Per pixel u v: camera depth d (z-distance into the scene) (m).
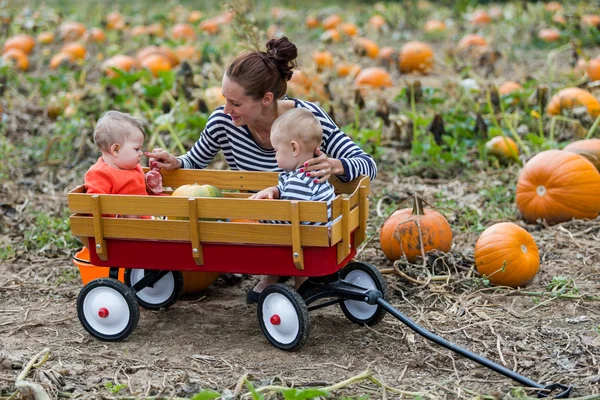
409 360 5.21
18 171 9.82
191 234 5.27
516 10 20.72
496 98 10.40
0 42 18.20
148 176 6.00
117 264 5.54
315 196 5.25
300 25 21.47
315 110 5.80
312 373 5.05
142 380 4.98
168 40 17.31
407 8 21.72
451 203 8.19
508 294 6.23
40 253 7.39
